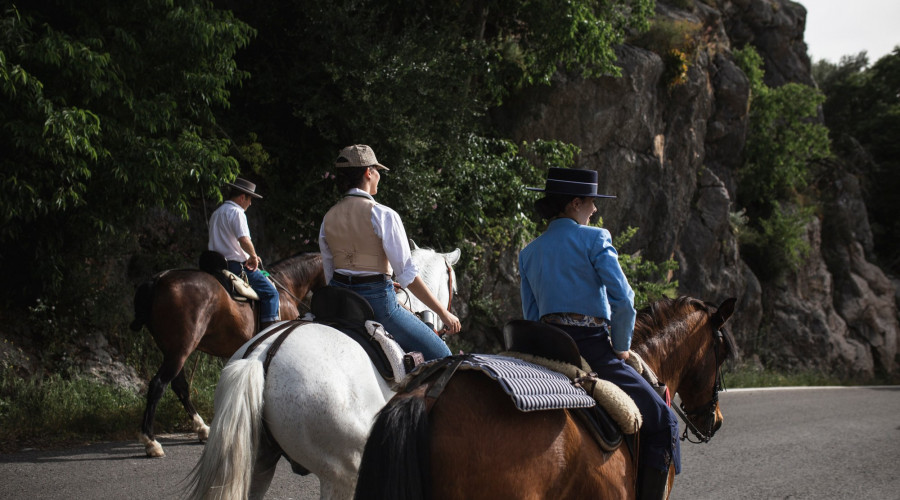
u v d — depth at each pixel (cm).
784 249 1991
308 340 336
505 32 1344
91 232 861
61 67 720
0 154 732
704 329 367
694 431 368
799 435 866
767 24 2302
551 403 238
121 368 838
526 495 226
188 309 607
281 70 1106
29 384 738
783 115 2105
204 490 287
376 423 218
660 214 1554
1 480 520
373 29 1097
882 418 1053
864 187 2736
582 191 300
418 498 207
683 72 1584
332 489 325
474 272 1186
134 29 816
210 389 808
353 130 1041
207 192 880
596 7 1341
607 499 254
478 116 1253
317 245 1069
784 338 1953
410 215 1073
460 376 243
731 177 1945
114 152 777
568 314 290
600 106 1411
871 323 2258
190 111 877
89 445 638
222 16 861
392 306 381
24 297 826
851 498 590
